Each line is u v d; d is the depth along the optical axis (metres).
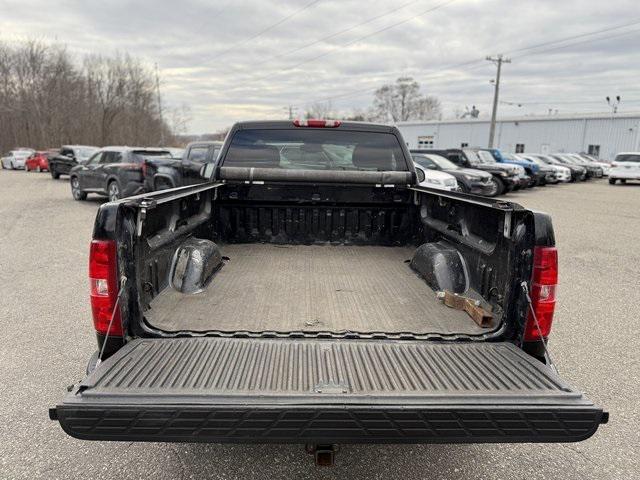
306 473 2.75
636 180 28.16
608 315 5.48
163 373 2.05
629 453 2.96
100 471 2.73
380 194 4.57
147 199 2.59
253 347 2.36
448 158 19.17
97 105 61.44
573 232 11.44
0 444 2.95
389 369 2.15
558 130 50.94
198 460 2.85
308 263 4.02
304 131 4.53
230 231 4.64
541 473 2.78
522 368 2.17
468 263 3.14
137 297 2.43
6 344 4.38
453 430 1.88
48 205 14.66
